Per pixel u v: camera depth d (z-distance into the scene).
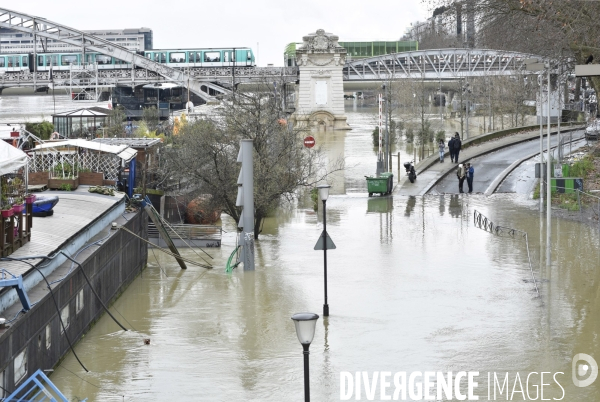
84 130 58.16
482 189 53.69
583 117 91.38
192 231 39.25
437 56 155.12
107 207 30.61
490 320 25.42
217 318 26.38
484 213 44.75
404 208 47.44
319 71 127.44
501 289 28.98
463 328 24.67
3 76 120.25
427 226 41.50
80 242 26.12
